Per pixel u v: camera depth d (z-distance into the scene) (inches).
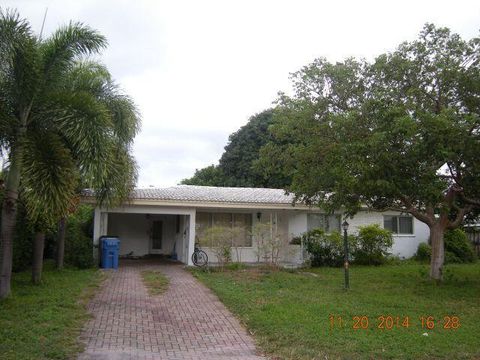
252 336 335.3
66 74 445.4
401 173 447.5
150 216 976.9
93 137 387.2
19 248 594.6
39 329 323.6
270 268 748.6
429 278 616.7
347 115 543.2
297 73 619.2
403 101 542.3
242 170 1461.6
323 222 911.7
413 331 345.4
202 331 347.9
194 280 610.5
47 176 366.9
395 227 960.9
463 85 513.7
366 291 527.2
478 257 1002.1
